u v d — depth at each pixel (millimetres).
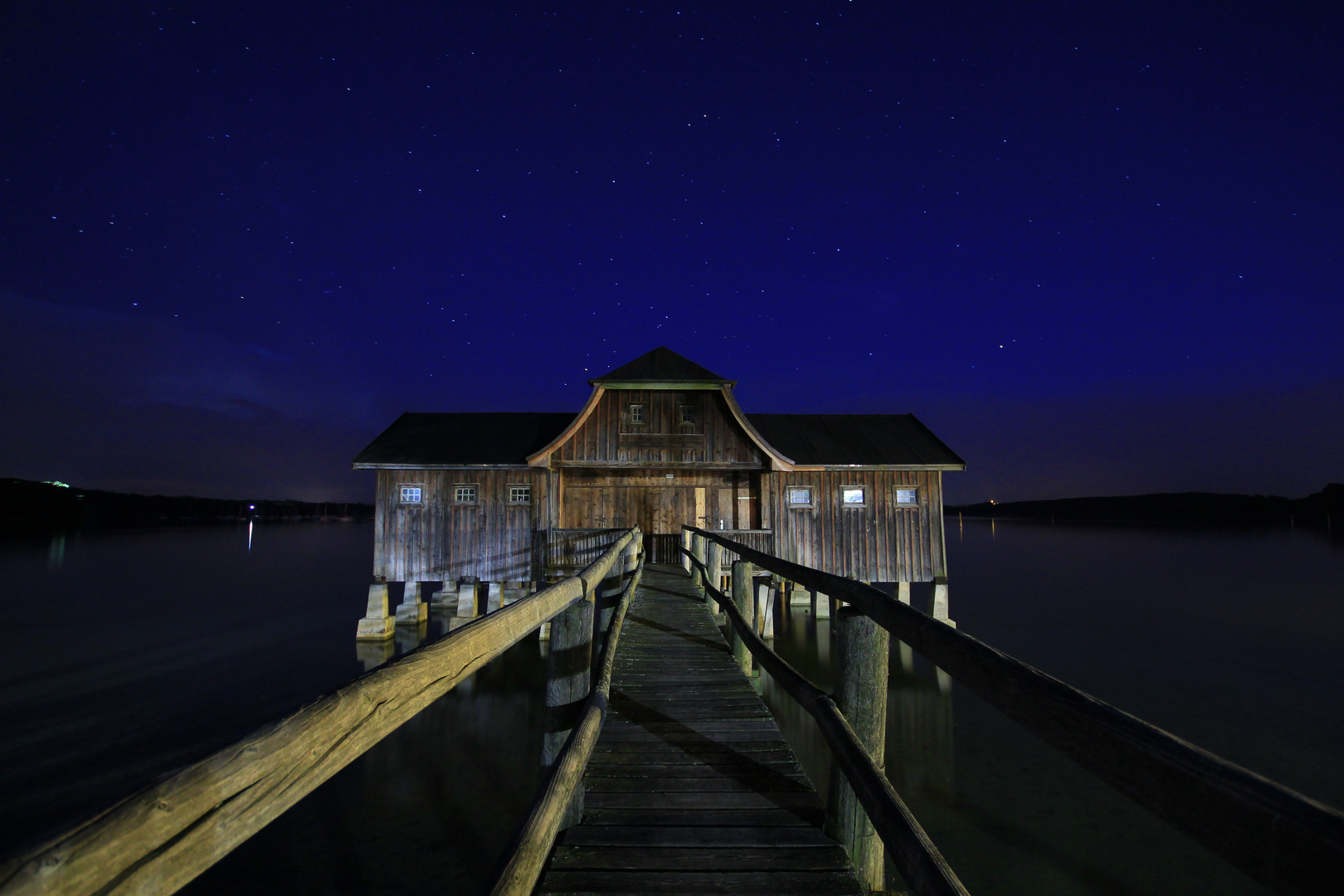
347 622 18969
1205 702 11984
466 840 7035
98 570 32469
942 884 1403
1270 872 617
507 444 17641
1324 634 18031
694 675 5801
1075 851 6832
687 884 2645
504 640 1727
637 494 17641
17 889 437
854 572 16984
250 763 745
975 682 1412
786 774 3738
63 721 10781
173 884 629
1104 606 22484
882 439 18891
